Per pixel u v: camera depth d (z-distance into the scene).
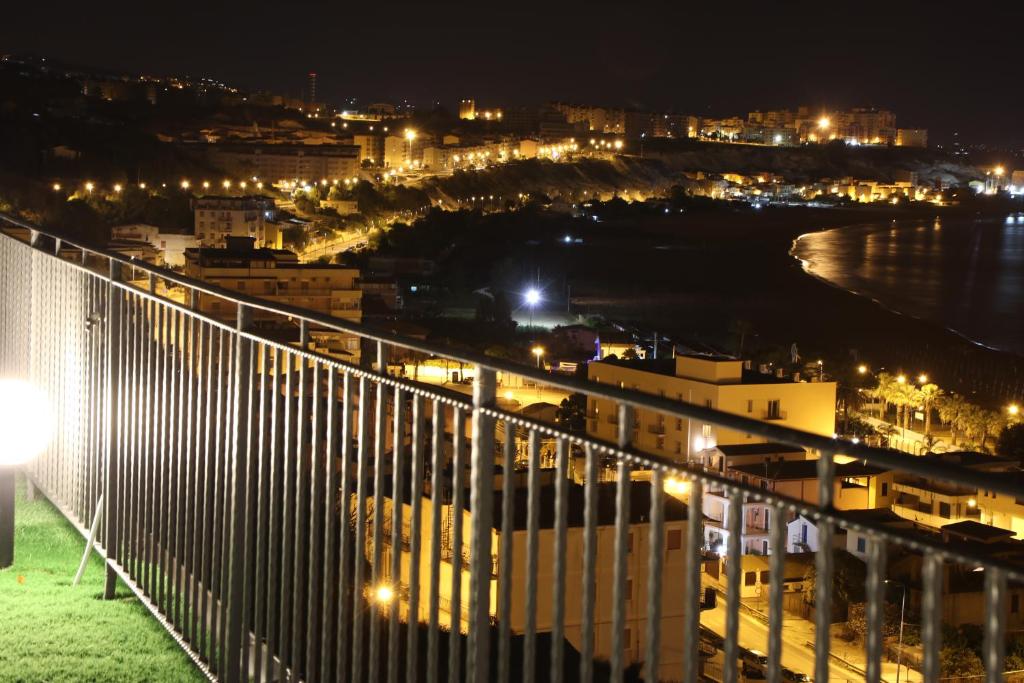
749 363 68.12
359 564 4.31
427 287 107.38
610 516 12.98
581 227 188.75
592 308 104.00
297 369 5.61
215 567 5.55
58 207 105.88
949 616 22.02
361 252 125.44
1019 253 191.88
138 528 6.44
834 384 48.44
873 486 34.53
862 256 178.88
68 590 6.81
